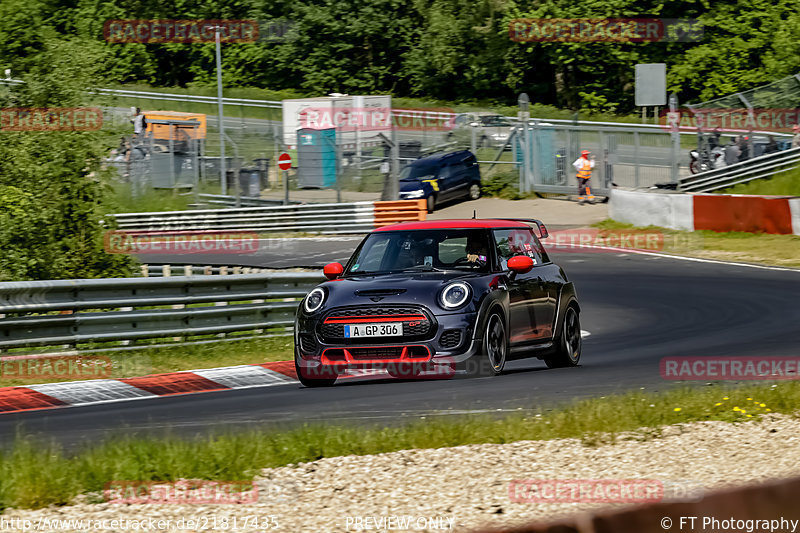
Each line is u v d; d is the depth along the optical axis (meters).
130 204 122.44
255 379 40.31
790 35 190.38
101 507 18.64
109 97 67.94
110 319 45.81
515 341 35.19
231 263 91.75
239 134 162.88
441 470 20.69
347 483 19.88
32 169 64.00
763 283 69.69
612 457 21.61
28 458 22.05
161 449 22.70
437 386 32.94
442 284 33.06
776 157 112.88
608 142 123.44
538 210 121.69
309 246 103.94
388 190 121.75
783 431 24.11
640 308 62.31
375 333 32.34
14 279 62.84
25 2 156.25
